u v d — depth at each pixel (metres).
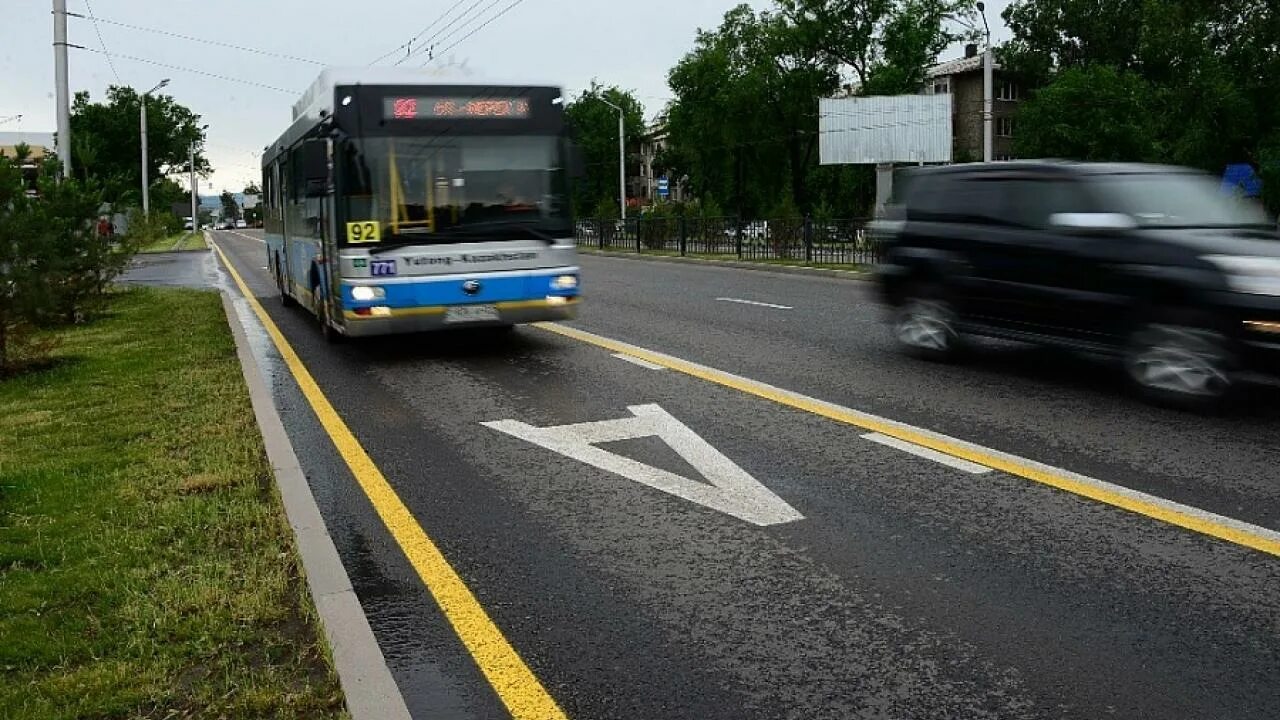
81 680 3.79
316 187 12.16
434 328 11.55
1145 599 4.57
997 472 6.66
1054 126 62.09
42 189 15.51
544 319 11.95
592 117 102.69
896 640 4.23
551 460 7.27
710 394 9.52
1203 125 47.75
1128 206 9.09
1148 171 9.55
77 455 7.36
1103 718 3.58
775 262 28.84
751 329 14.15
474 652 4.21
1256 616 4.37
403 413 9.09
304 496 6.05
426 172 11.44
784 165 79.25
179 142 102.38
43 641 4.14
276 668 3.90
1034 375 10.17
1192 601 4.54
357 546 5.57
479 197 11.61
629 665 4.07
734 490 6.40
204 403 9.15
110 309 18.44
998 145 84.31
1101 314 9.05
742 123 77.19
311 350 13.20
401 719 3.43
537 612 4.61
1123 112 61.28
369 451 7.70
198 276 29.19
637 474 6.83
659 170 100.81
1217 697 3.70
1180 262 8.38
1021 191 10.08
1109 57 71.94
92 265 16.08
